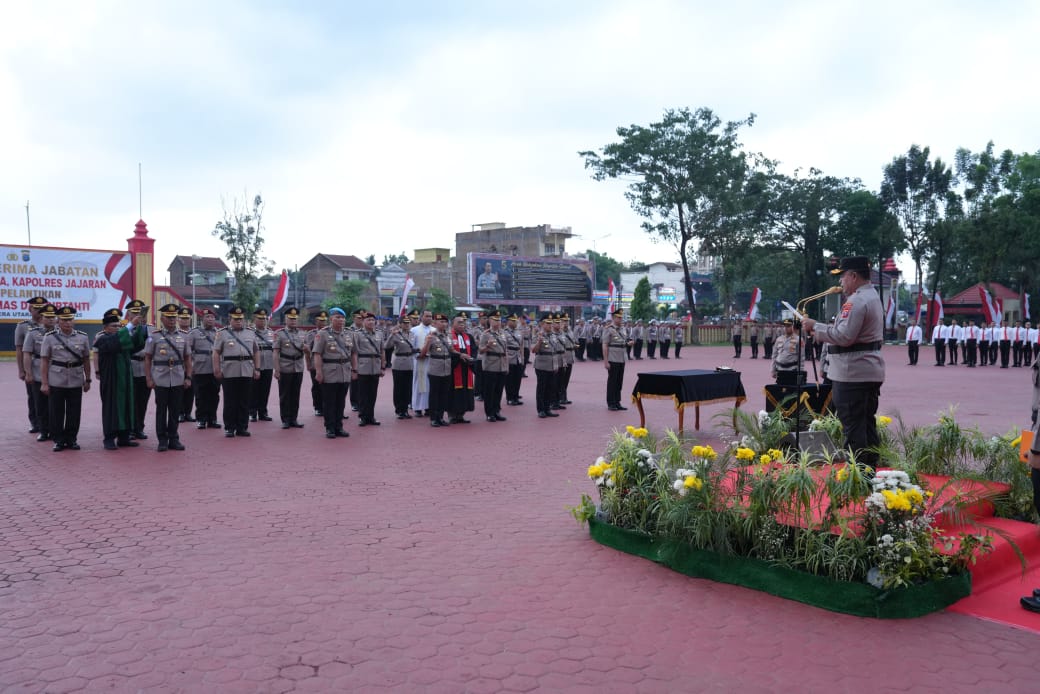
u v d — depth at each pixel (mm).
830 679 3721
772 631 4297
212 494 7527
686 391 11047
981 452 6668
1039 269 49688
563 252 66000
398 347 13398
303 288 54000
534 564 5434
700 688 3629
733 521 5125
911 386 20266
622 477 5918
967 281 59406
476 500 7348
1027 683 3688
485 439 11109
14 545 5824
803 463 5148
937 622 4434
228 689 3572
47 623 4332
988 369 27688
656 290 83375
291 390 12055
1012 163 48531
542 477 8430
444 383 12461
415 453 9914
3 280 25766
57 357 9938
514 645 4082
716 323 51344
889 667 3852
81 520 6539
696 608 4637
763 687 3639
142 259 28094
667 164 44719
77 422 10180
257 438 11141
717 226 45688
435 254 66500
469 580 5090
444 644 4086
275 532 6191
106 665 3811
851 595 4531
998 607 4645
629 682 3682
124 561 5441
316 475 8477
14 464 9109
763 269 57438
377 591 4867
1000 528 5613
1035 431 4836
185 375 10383
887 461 6062
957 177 47875
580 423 12867
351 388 14508
